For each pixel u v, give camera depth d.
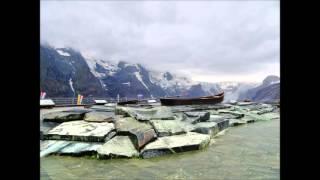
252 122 16.86
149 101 28.20
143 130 8.59
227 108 19.77
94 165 6.58
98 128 8.95
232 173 5.99
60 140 8.34
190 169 6.32
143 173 5.97
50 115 10.63
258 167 6.48
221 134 11.65
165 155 7.74
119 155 7.26
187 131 10.20
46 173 5.80
